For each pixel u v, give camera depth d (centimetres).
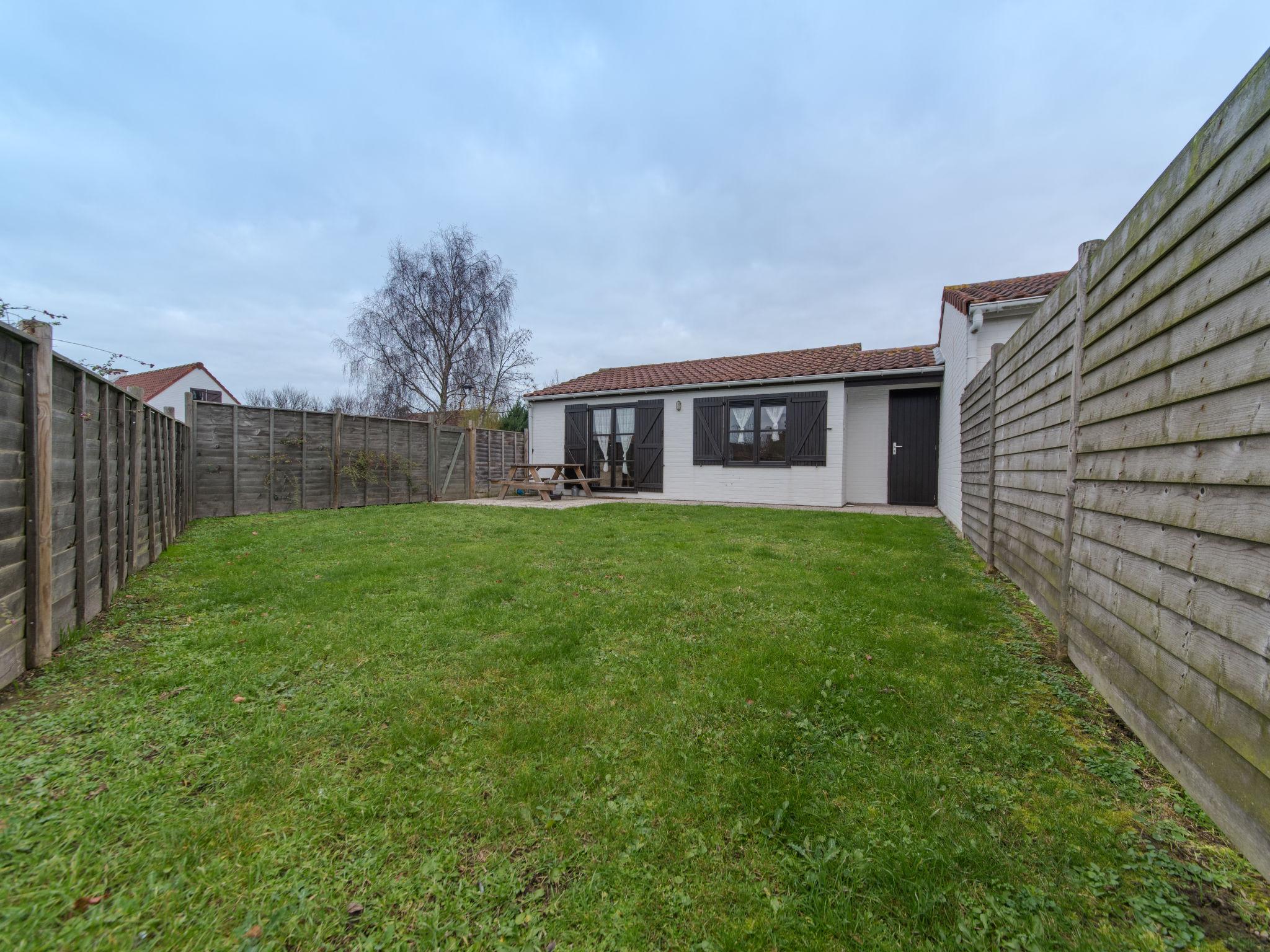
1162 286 172
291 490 872
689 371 1254
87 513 292
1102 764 173
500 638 278
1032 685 232
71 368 267
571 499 1131
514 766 168
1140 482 186
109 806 144
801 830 141
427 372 1995
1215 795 138
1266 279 120
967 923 114
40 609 232
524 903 119
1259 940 110
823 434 1005
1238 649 130
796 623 306
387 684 223
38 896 115
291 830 138
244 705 203
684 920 115
